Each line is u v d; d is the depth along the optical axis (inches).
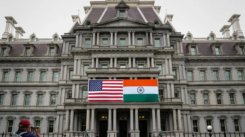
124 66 2122.3
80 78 2126.0
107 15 2426.2
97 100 1819.6
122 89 1851.6
